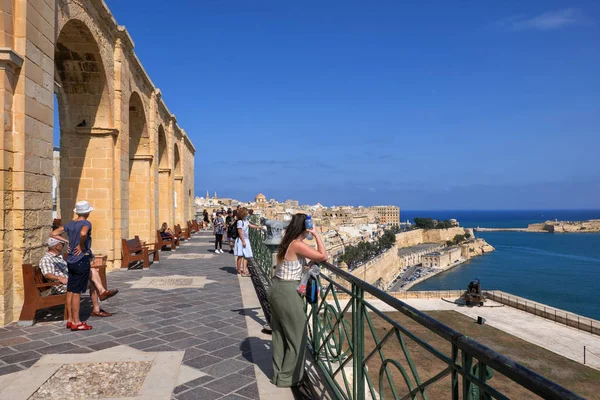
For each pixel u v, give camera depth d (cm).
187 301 823
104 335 593
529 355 2091
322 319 460
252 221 1623
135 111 1745
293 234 422
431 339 1988
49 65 775
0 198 638
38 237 723
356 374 337
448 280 9112
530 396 1308
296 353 422
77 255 612
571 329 2531
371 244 9494
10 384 420
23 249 673
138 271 1230
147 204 1845
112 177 1273
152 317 697
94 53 1165
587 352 2134
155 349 537
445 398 1058
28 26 695
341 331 382
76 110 1257
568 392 130
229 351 534
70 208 1255
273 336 446
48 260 678
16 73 674
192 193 3984
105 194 1264
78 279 615
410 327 2220
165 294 891
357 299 332
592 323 2483
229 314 723
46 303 643
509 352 2120
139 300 829
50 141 772
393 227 17250
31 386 416
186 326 646
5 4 654
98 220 1259
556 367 1938
